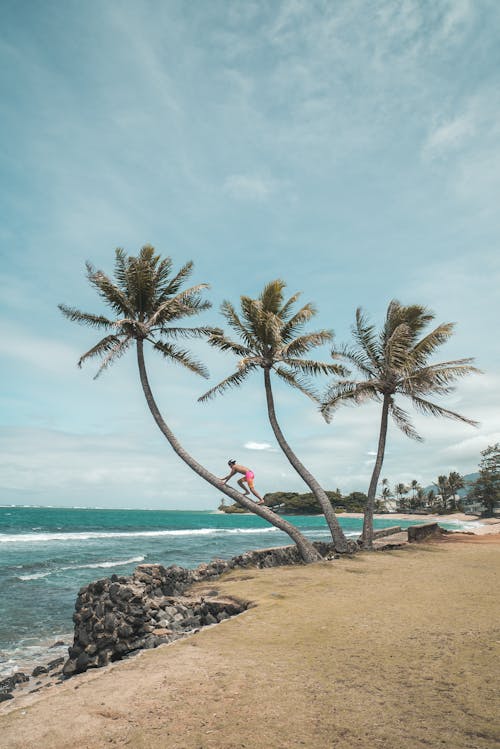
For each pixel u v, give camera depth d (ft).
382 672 15.51
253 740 10.82
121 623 29.07
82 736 11.21
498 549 58.75
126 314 55.83
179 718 12.13
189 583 40.29
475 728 11.41
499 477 340.39
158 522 359.05
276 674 15.39
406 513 538.47
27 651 35.91
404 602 27.04
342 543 56.59
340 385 63.46
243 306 59.11
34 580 66.44
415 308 66.13
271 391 58.54
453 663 16.35
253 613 24.63
